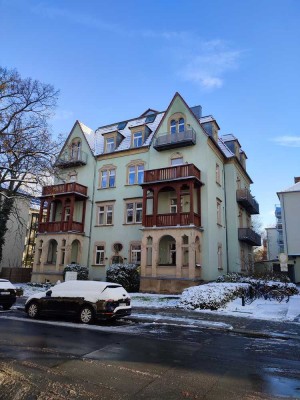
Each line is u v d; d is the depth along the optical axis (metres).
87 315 10.95
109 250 26.38
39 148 22.70
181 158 24.72
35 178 22.59
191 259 20.67
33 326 10.03
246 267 28.12
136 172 26.88
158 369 5.73
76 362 6.02
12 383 4.85
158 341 8.19
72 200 27.30
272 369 5.91
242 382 5.17
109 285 11.40
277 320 11.77
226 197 27.70
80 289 11.56
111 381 5.06
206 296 14.44
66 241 26.38
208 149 24.36
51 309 11.65
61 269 26.27
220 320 11.69
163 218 22.33
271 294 17.50
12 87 22.36
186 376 5.39
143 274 22.02
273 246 65.19
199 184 23.11
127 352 6.90
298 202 29.59
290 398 4.58
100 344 7.62
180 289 20.48
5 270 31.31
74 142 31.06
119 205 26.95
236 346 7.86
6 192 25.98
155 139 25.78
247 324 10.95
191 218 21.27
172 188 23.53
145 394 4.57
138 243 25.12
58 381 4.99
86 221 28.17
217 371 5.70
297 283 29.47
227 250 26.44
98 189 28.45
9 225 37.56
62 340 7.96
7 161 22.28
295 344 8.26
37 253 28.05
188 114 25.17
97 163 29.28
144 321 11.73
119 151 27.97
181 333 9.48
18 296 19.39
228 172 28.25
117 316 10.92
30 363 5.88
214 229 23.70
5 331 8.98
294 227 29.20
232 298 15.59
